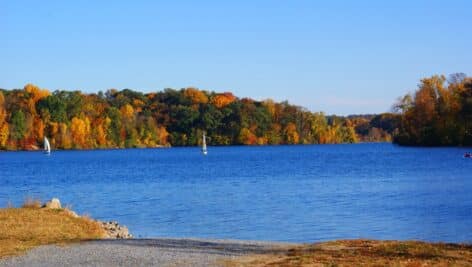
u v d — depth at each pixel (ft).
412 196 142.92
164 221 110.11
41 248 64.64
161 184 199.82
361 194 151.53
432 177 200.03
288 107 620.08
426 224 99.86
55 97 475.72
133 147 532.73
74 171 281.33
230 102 609.42
